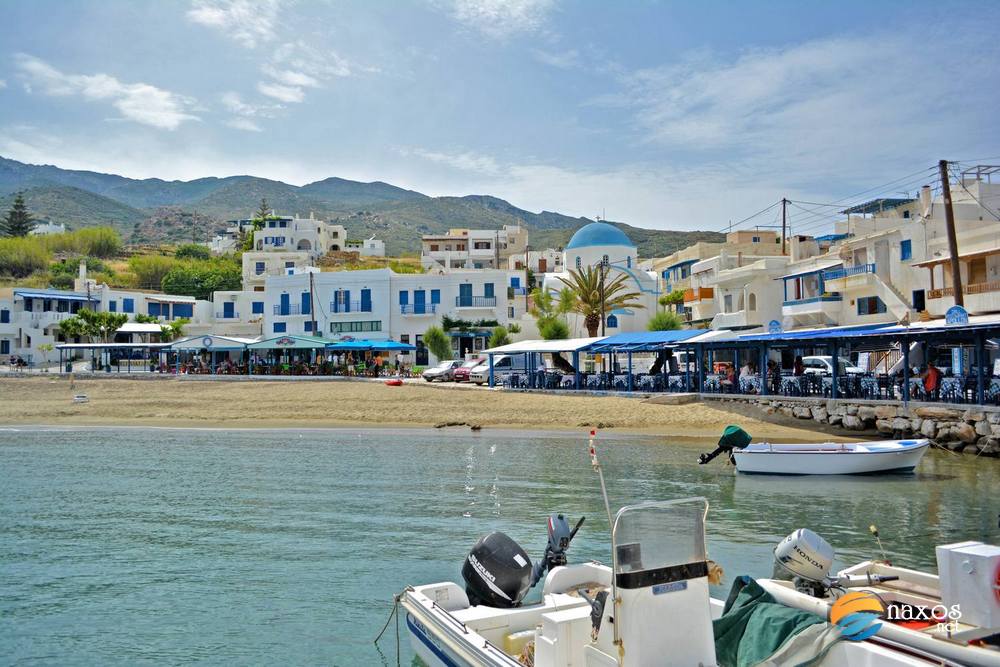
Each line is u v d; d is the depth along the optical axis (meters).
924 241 43.22
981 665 6.64
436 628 9.02
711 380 42.28
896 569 9.78
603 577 10.09
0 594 12.70
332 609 11.98
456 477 24.08
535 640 8.16
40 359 77.06
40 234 155.62
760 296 56.06
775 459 24.20
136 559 14.77
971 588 7.47
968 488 22.08
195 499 20.58
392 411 42.12
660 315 59.09
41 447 32.34
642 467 26.06
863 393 34.25
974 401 29.55
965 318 29.58
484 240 131.62
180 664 9.94
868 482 23.17
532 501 20.20
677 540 7.15
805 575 9.15
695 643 7.09
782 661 7.74
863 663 7.22
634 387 45.25
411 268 119.31
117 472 25.34
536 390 47.97
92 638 10.83
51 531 17.03
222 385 53.06
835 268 49.94
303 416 42.75
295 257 106.62
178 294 113.25
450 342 67.00
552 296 73.81
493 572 9.90
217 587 13.02
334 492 21.53
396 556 14.87
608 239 76.88
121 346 62.59
